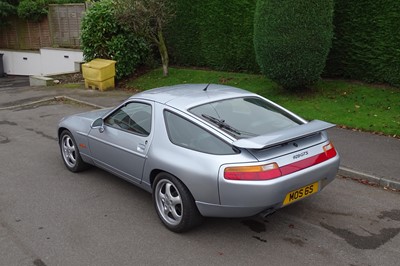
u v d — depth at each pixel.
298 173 3.84
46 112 10.70
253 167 3.66
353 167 5.83
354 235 4.14
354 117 8.24
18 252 3.91
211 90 4.89
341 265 3.61
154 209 4.81
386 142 6.91
